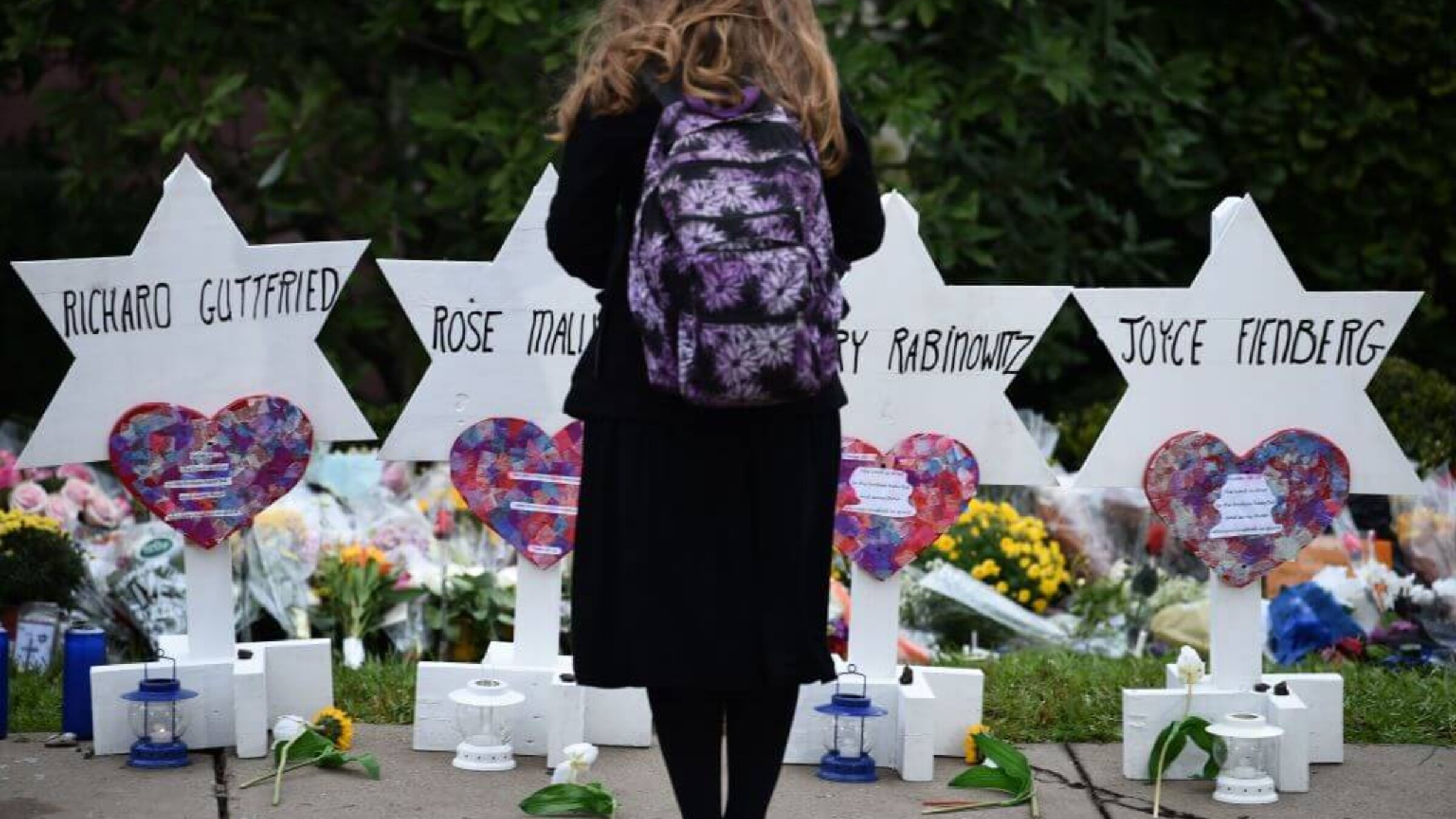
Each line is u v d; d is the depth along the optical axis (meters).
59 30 9.06
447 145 9.22
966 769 5.24
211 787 4.90
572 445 5.28
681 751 4.01
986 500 7.92
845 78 8.46
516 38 8.62
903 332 5.21
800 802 4.88
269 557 6.76
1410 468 5.22
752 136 3.73
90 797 4.79
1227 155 9.44
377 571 6.79
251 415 5.26
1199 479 5.18
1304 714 5.02
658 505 3.85
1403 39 9.23
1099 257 9.29
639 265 3.72
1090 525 7.71
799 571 3.88
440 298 5.22
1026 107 9.26
